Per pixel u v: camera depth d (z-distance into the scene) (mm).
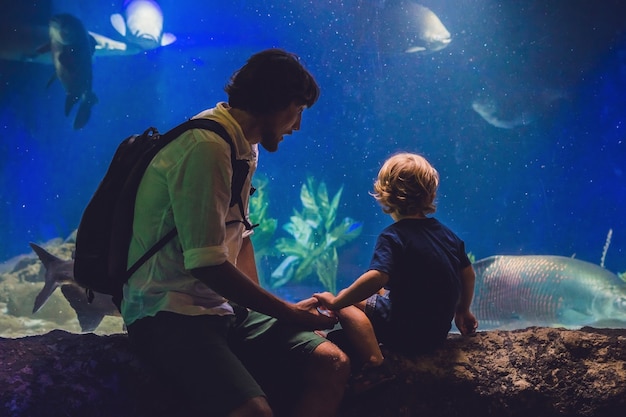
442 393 2381
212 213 1918
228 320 2158
